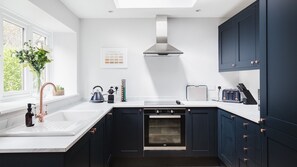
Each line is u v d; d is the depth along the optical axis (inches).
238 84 146.7
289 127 57.0
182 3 128.1
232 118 105.2
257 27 102.1
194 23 150.0
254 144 83.0
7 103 87.3
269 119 66.4
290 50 56.1
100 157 93.7
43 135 62.1
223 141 119.1
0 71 87.6
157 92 150.9
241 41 118.4
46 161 51.4
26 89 106.8
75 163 59.9
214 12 137.9
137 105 128.0
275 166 64.3
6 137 61.0
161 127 129.0
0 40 86.8
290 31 56.0
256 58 103.3
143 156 129.1
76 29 141.9
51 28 129.6
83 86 150.0
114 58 150.0
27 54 91.0
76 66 143.1
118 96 150.7
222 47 143.5
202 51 150.5
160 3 127.6
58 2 111.4
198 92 148.1
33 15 100.5
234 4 123.2
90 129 74.9
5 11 89.7
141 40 149.9
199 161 133.6
